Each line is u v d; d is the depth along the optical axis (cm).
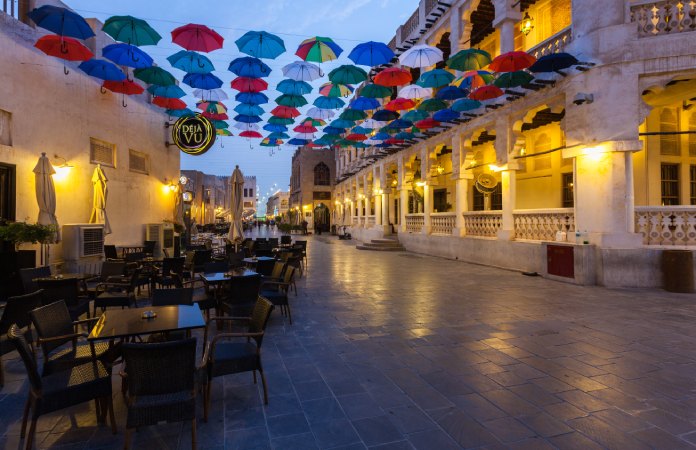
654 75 958
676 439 310
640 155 1230
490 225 1452
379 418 347
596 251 979
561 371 448
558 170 1507
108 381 326
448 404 372
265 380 392
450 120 1453
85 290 670
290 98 1341
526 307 763
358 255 1859
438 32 1755
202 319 389
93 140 1198
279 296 660
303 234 4197
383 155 2339
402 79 1136
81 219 1120
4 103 867
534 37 1469
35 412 294
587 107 1007
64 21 804
